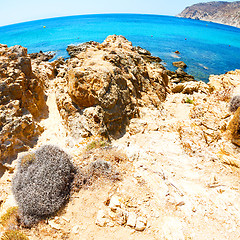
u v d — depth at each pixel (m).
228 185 7.85
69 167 7.55
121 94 16.56
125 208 6.41
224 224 6.16
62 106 15.99
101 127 13.82
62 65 32.53
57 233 5.69
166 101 22.86
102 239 5.53
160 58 48.75
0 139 11.56
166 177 8.15
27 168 7.34
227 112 12.03
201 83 26.55
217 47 69.25
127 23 135.38
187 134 11.41
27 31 98.69
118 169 8.30
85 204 6.64
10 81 14.23
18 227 5.90
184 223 6.12
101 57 20.05
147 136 13.30
